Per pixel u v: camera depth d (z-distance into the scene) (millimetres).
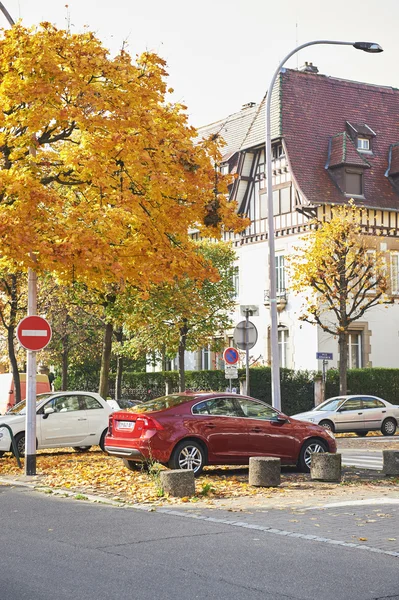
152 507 13930
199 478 17891
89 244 17297
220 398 18656
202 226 20219
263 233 49062
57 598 7758
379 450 27359
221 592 8086
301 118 48719
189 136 20156
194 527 11945
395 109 52969
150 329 39500
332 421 35031
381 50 24469
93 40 18688
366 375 43875
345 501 14555
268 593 8070
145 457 17719
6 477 18453
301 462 19281
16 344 45188
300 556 9875
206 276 19953
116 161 18891
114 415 18391
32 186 17391
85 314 41344
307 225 46000
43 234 17609
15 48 17750
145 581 8508
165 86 19703
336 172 47531
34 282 18562
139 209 18703
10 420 23062
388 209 47719
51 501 14789
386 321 47781
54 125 19344
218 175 20047
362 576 8852
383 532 11531
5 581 8430
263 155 49312
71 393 24281
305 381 42406
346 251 38906
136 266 19156
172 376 47938
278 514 13148
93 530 11648
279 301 47531
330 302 39312
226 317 42719
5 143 18641
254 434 18625
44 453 24891
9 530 11617
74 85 17906
